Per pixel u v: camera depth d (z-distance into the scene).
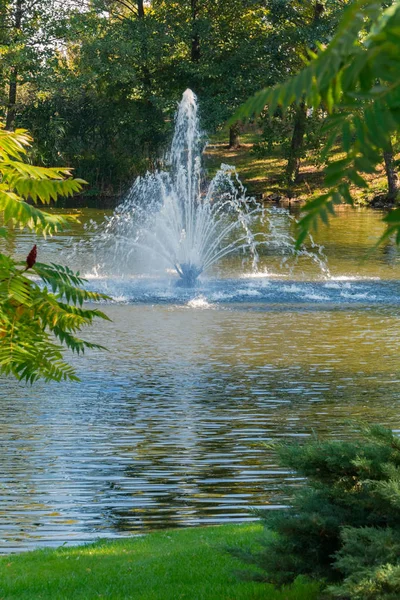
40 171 3.61
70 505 8.73
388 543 5.16
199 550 7.13
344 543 5.56
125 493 9.09
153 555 7.15
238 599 6.10
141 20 52.84
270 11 50.84
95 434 11.27
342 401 12.91
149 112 55.06
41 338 4.19
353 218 43.94
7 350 4.09
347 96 1.32
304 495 5.95
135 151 56.50
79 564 6.98
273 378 14.41
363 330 18.53
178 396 13.26
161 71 55.03
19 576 6.68
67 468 9.92
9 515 8.42
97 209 49.25
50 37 52.84
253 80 51.31
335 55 1.28
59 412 12.38
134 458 10.30
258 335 17.97
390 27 1.24
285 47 51.09
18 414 12.27
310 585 6.29
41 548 7.49
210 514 8.49
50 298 4.13
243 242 36.22
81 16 51.31
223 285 24.61
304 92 1.33
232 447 10.75
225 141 64.75
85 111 56.22
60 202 53.19
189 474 9.76
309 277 26.28
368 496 5.71
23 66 51.72
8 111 53.59
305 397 13.18
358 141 1.33
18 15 52.12
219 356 16.05
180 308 21.08
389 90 1.27
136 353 16.27
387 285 24.72
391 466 5.55
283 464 6.05
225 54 52.97
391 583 4.84
